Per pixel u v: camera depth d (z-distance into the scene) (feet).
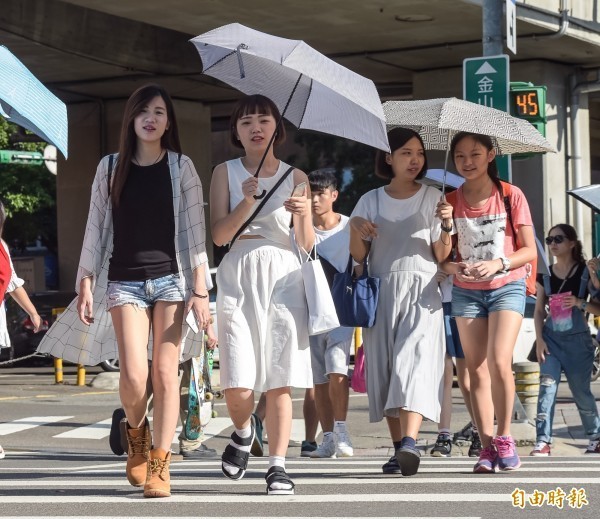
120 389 28.55
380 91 136.15
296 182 29.68
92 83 129.39
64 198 142.92
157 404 28.73
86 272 29.01
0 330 43.86
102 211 29.09
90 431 60.85
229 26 30.17
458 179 51.26
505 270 33.53
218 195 29.78
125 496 28.81
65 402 76.79
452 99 34.50
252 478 33.19
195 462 42.91
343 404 44.27
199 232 28.91
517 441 49.44
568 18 104.27
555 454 50.39
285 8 95.86
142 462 29.60
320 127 32.40
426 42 110.83
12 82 28.89
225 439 57.88
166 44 121.80
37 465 43.42
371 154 187.21
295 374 28.81
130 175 28.71
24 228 179.22
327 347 43.93
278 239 29.45
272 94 32.99
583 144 123.34
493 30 61.57
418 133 36.27
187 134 141.59
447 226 33.01
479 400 34.50
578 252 48.29
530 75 118.83
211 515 25.58
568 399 75.72
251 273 29.12
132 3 93.15
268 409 29.19
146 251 28.48
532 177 118.21
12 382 93.61
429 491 29.45
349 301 33.01
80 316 28.94
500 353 33.45
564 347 48.03
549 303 48.21
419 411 32.07
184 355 30.09
